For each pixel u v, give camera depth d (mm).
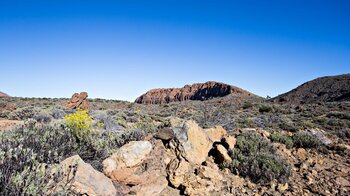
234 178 6652
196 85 175125
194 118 15727
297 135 10352
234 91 141125
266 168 6824
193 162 6730
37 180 3867
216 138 8797
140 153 6074
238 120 18641
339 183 6805
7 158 4250
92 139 6496
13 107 23922
